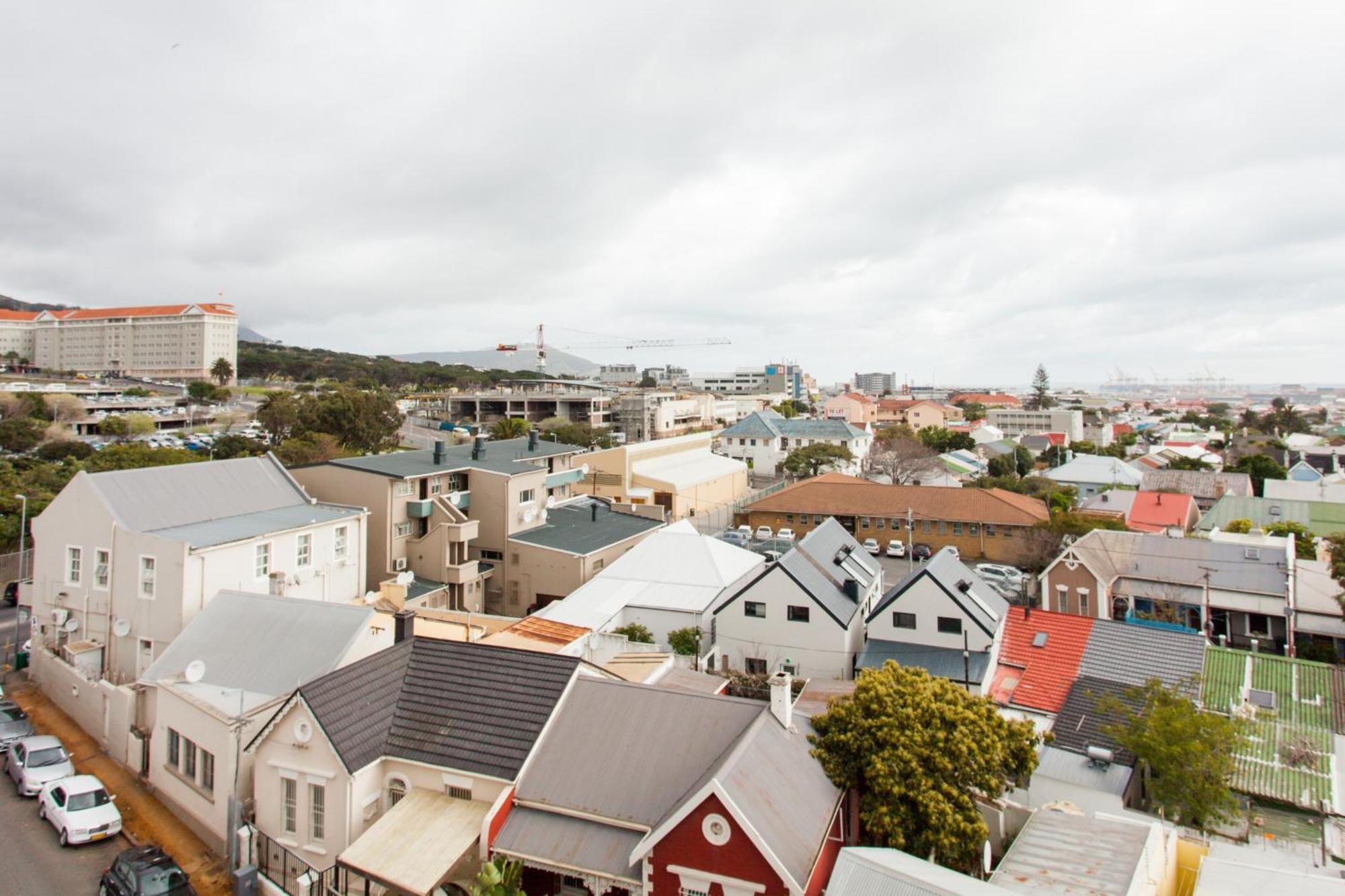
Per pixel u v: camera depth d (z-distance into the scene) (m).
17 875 20.75
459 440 112.00
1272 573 48.56
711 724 20.70
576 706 21.70
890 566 67.44
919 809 19.16
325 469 48.75
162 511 36.09
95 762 27.36
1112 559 52.28
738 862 16.88
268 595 29.84
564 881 19.28
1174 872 20.94
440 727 21.41
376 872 17.48
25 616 44.69
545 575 50.66
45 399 117.06
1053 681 35.03
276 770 20.95
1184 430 181.00
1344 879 17.53
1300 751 29.12
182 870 20.47
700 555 48.31
